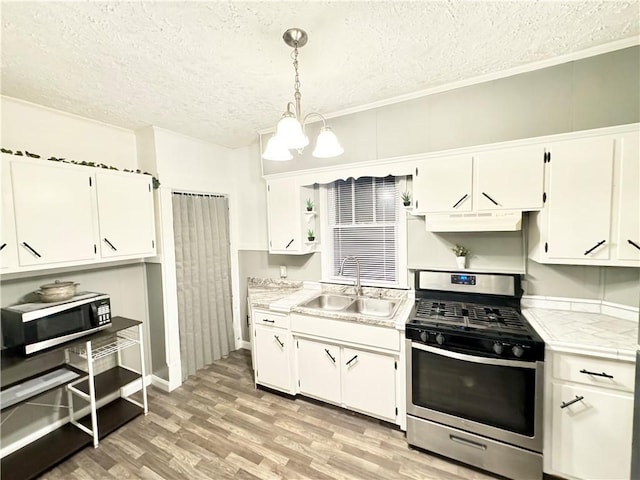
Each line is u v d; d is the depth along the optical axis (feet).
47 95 6.55
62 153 7.42
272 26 4.58
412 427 6.22
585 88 5.72
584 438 5.03
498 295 6.98
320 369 7.60
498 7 4.32
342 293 9.24
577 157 5.56
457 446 5.80
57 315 6.24
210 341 10.41
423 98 7.16
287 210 9.23
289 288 10.28
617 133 5.28
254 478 5.66
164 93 6.68
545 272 6.76
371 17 4.45
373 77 6.39
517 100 6.26
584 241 5.57
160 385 9.07
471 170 6.46
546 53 5.67
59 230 6.47
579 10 4.42
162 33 4.65
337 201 9.61
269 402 8.14
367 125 7.86
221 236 10.85
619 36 5.18
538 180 5.89
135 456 6.28
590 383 4.94
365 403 7.02
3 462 5.97
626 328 5.56
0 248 5.63
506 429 5.40
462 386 5.72
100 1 3.88
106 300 7.13
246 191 11.18
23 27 4.35
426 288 7.73
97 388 7.35
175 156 9.17
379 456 6.12
